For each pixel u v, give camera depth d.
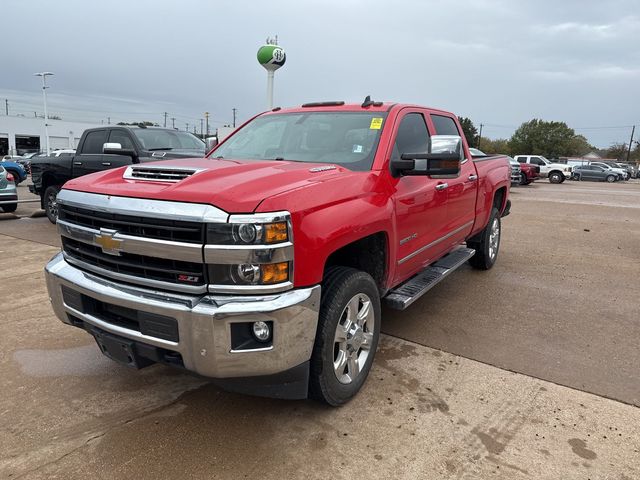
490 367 3.75
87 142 9.35
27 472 2.53
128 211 2.60
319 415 3.06
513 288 5.83
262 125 4.38
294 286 2.56
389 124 3.76
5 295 5.25
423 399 3.27
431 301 5.29
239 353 2.46
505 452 2.73
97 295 2.77
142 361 2.81
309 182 2.82
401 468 2.59
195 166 3.06
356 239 2.97
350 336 3.11
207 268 2.44
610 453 2.75
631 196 21.50
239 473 2.53
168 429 2.91
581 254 7.86
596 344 4.22
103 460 2.62
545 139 89.50
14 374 3.55
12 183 11.27
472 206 5.32
